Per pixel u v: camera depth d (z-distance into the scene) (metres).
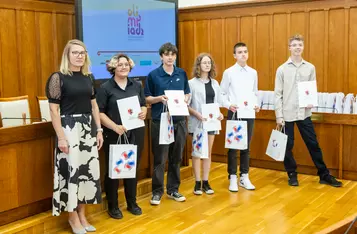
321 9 5.27
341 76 5.24
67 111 3.46
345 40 5.17
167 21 6.03
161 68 4.25
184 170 5.25
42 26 5.44
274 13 5.61
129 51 5.56
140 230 3.69
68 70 3.45
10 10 5.09
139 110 3.89
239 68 4.64
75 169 3.47
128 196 4.09
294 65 4.84
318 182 5.05
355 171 5.09
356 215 3.22
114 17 5.32
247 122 4.66
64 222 3.80
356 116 4.98
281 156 4.72
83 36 4.96
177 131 4.29
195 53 6.35
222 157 6.09
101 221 3.91
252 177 5.31
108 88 3.85
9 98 4.69
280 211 4.08
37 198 3.69
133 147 3.85
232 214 4.03
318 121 5.21
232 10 5.95
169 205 4.32
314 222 3.79
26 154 3.58
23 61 5.27
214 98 4.52
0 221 3.44
